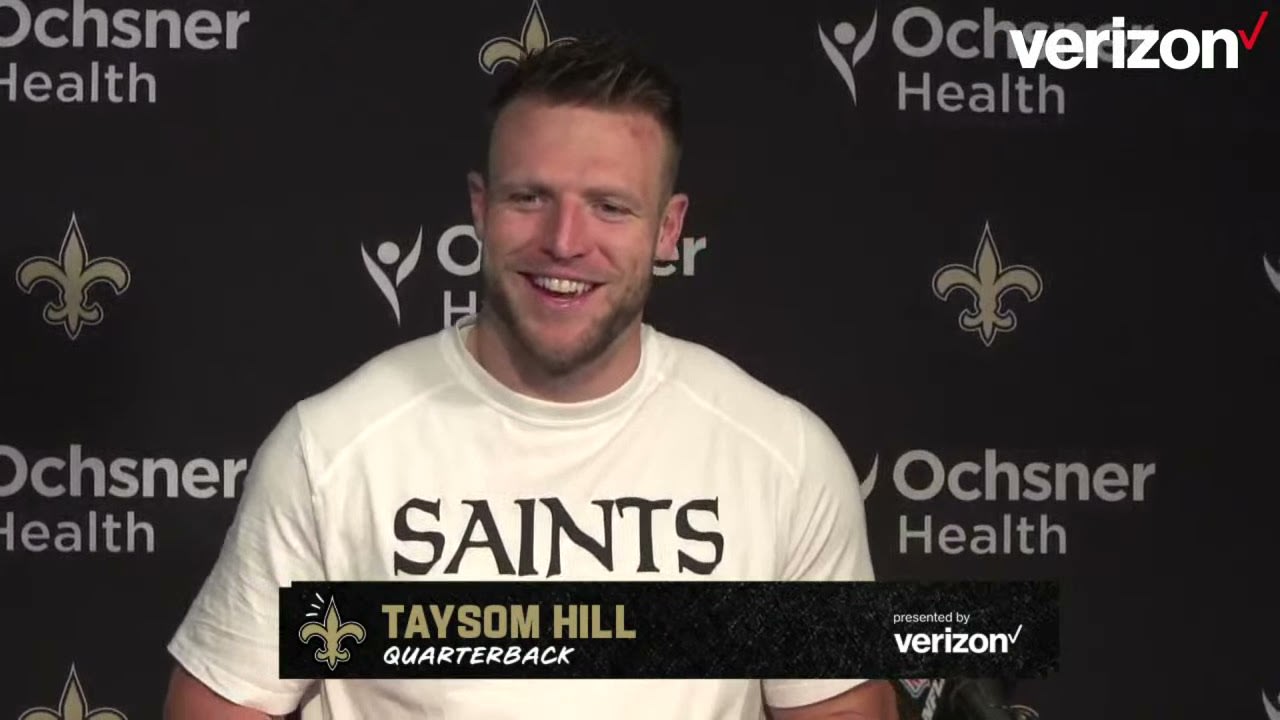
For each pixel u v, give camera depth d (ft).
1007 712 5.26
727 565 5.54
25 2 7.28
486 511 5.44
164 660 7.34
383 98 7.39
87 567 7.31
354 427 5.45
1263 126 7.67
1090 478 7.63
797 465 5.71
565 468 5.49
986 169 7.59
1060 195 7.63
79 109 7.29
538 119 5.24
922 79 7.57
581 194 5.18
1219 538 7.67
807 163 7.54
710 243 7.51
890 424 7.57
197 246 7.34
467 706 5.34
